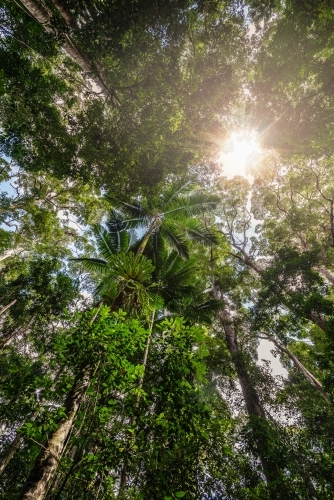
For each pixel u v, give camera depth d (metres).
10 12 8.26
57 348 3.19
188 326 3.72
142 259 6.32
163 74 8.38
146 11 7.16
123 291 6.71
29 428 2.61
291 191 15.80
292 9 6.91
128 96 9.17
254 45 8.81
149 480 2.85
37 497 2.81
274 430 8.09
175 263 10.99
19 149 9.64
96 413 3.01
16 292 12.05
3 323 12.22
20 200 14.98
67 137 9.12
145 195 10.89
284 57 8.62
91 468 2.61
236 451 7.26
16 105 9.12
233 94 10.05
